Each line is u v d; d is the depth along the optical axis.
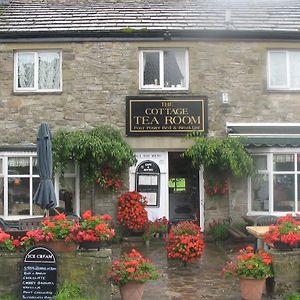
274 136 15.01
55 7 17.80
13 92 15.40
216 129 15.46
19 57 15.59
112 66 15.45
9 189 15.27
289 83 15.69
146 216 14.89
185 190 16.92
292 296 8.56
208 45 15.57
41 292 8.23
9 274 8.54
